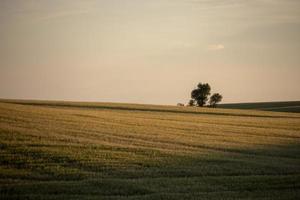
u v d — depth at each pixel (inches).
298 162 1022.4
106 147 1047.6
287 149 1224.2
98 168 845.8
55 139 1093.8
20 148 946.1
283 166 950.4
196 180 794.8
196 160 973.8
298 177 836.6
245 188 753.0
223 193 708.0
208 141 1293.1
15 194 648.4
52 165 840.9
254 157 1067.9
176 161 952.3
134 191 698.8
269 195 702.5
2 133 1102.4
